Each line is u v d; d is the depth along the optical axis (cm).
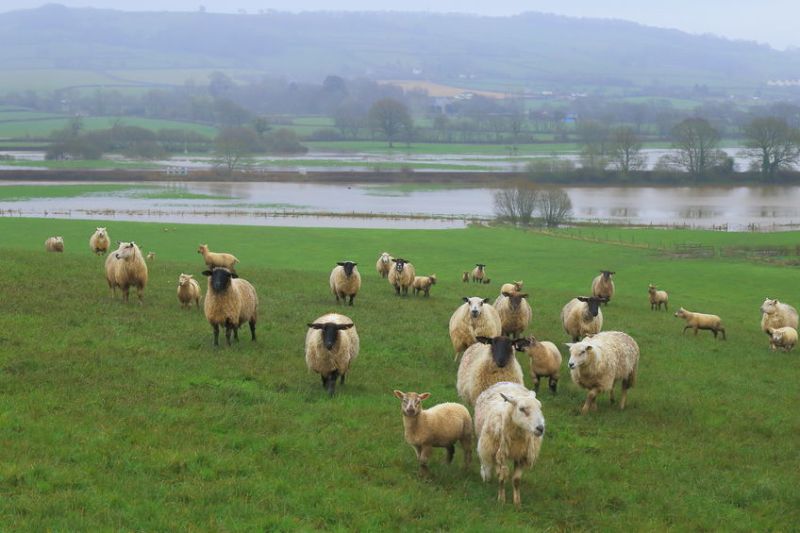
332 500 1538
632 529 1535
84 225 8744
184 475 1608
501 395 1582
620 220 12325
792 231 10219
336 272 3691
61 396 1998
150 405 1989
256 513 1462
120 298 3319
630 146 19275
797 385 2836
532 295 4766
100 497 1462
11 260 4116
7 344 2419
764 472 1892
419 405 1634
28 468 1553
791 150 18762
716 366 3030
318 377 2366
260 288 4059
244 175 19538
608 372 2189
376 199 15388
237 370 2362
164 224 9138
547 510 1581
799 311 5347
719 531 1560
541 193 11544
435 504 1550
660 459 1906
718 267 7225
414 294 4381
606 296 4631
